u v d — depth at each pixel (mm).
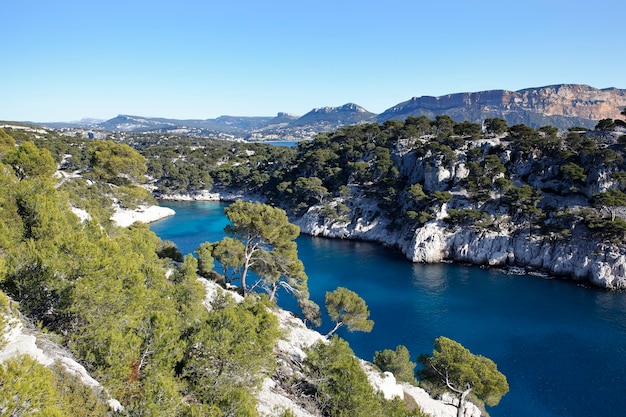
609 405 41906
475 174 102500
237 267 48875
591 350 53531
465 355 33188
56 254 18859
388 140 142625
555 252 84750
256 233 44688
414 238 96500
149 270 26938
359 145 146500
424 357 34656
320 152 147250
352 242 114438
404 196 112375
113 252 21672
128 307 19156
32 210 26188
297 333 39719
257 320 21672
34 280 18391
